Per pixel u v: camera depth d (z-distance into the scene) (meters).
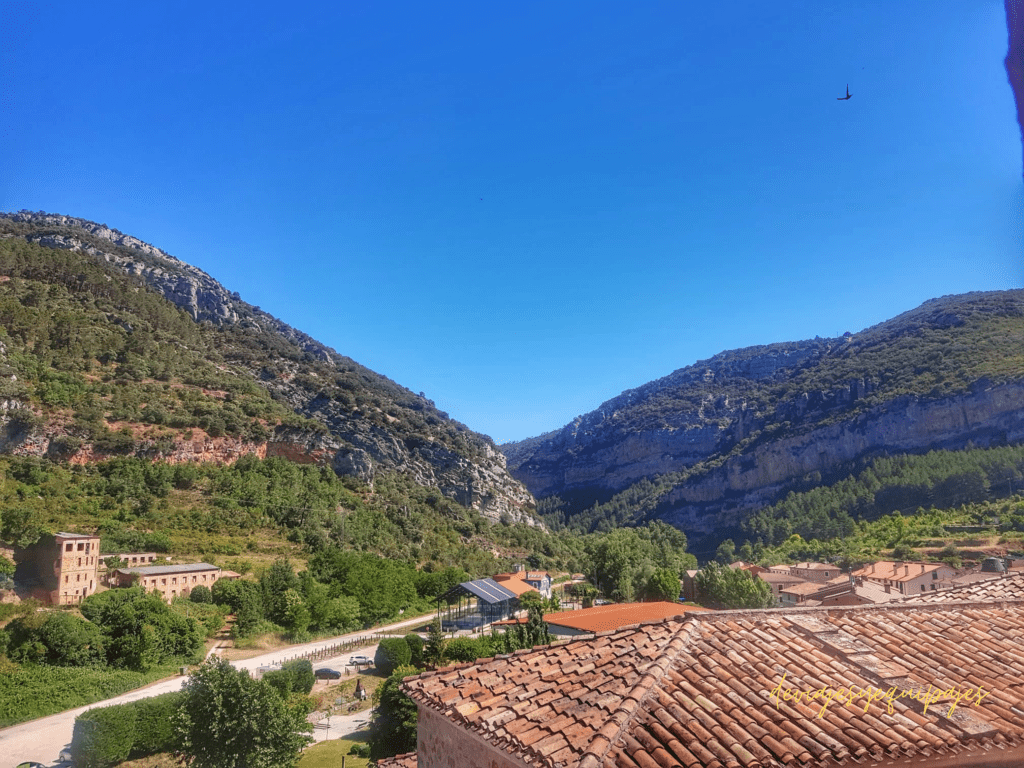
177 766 33.62
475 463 196.75
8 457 85.00
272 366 175.62
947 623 11.39
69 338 117.94
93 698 42.47
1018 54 4.82
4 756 33.31
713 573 80.81
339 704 46.91
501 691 9.86
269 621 67.75
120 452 95.44
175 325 161.50
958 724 8.09
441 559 117.69
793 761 7.22
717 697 8.44
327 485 120.38
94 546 60.28
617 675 9.27
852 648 10.12
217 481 101.25
